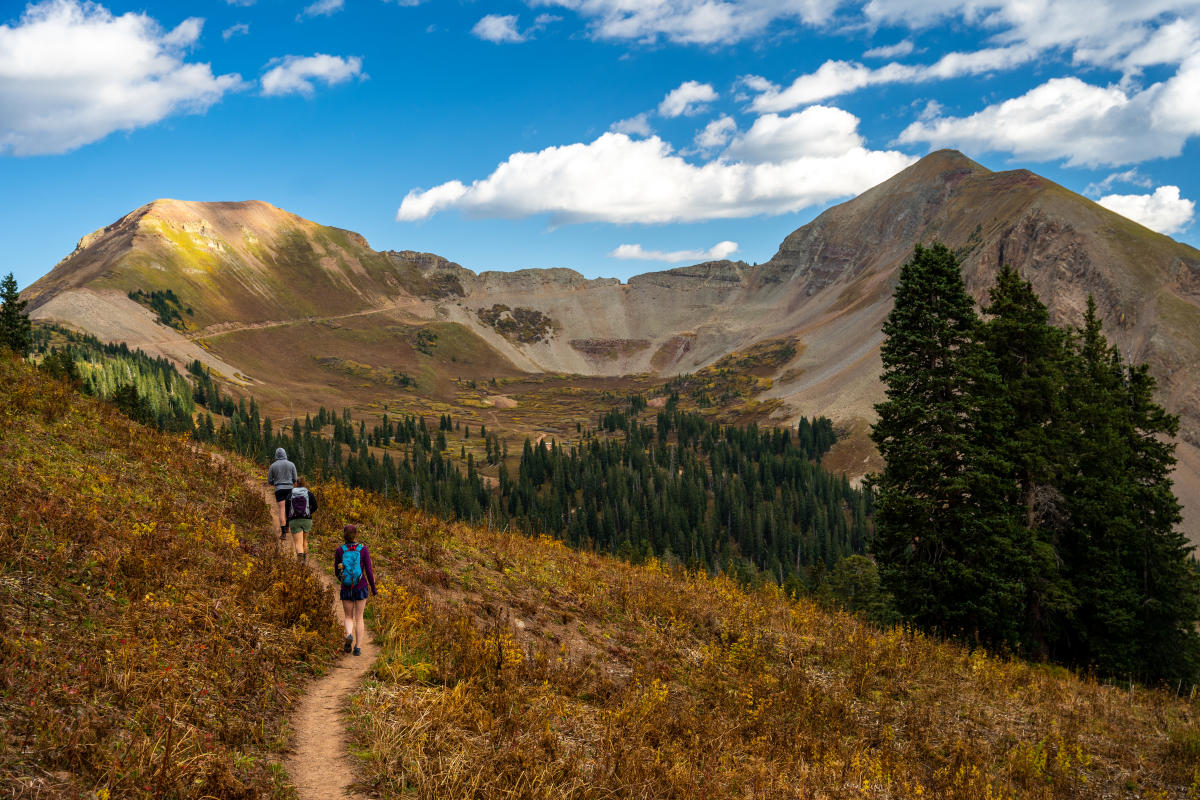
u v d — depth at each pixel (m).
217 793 5.52
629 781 7.50
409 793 6.46
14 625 6.70
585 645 13.30
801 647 15.79
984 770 10.16
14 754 4.99
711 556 151.00
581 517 157.50
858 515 185.38
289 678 8.66
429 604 12.44
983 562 23.25
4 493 10.21
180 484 15.09
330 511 17.42
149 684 6.64
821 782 8.87
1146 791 10.66
